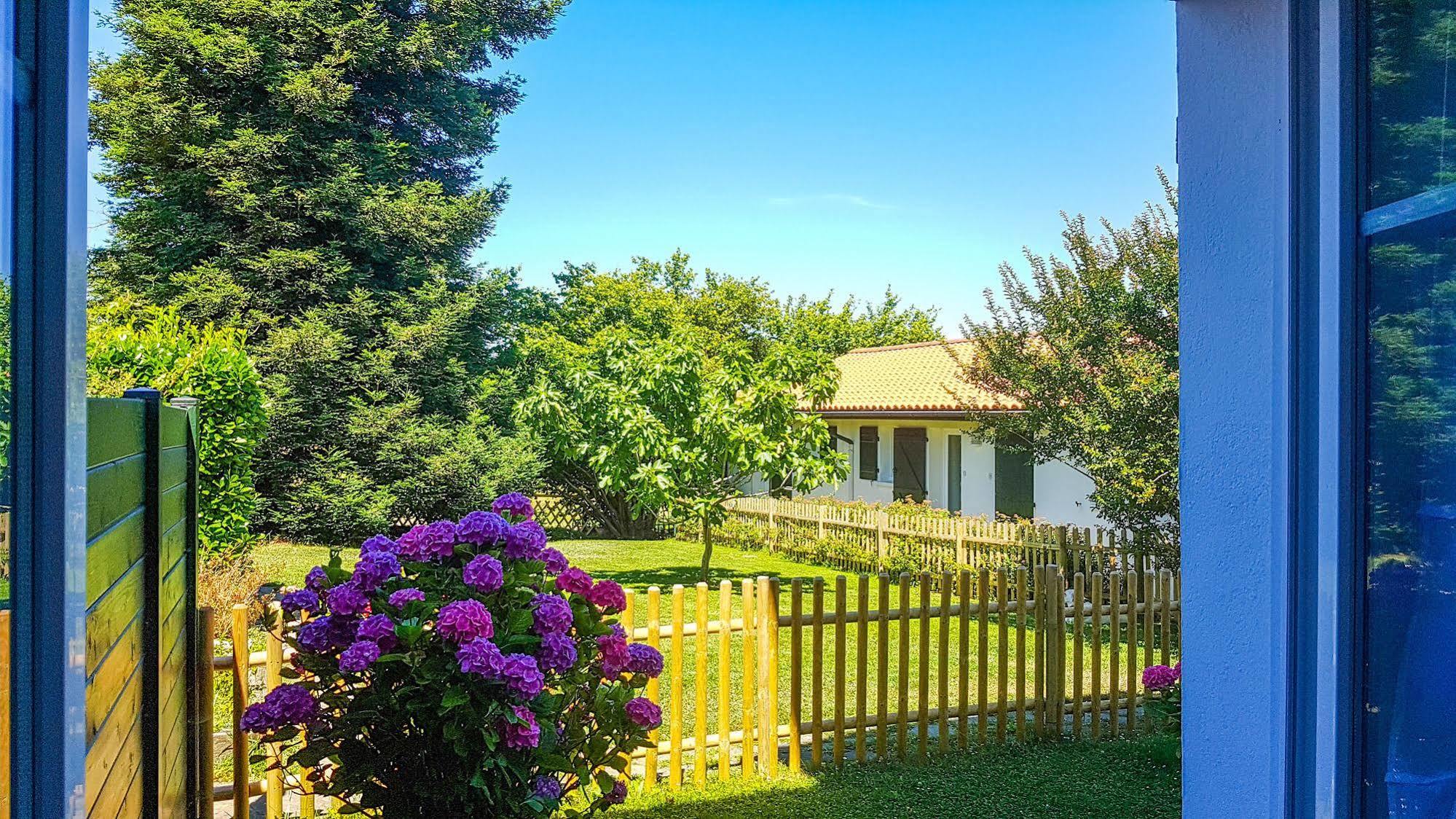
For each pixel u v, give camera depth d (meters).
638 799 5.39
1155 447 10.38
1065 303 11.35
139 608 2.67
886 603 6.07
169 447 3.25
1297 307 1.75
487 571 3.29
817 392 11.84
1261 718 1.93
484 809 3.20
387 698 3.13
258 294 17.81
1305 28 1.76
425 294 19.02
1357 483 1.60
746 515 17.95
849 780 5.73
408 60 19.55
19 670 1.16
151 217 17.48
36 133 1.18
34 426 1.18
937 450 17.80
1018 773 5.86
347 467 18.00
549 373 21.12
